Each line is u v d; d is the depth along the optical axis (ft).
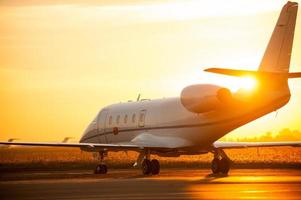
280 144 301.84
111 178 258.37
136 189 195.62
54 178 264.52
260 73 263.49
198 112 277.03
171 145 293.84
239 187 196.44
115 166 415.23
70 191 192.85
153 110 308.40
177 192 183.62
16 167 400.26
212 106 270.67
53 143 279.28
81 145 282.77
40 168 388.98
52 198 174.09
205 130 282.36
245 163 387.75
